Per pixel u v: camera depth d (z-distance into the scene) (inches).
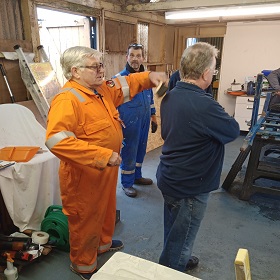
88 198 58.7
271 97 135.4
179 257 57.7
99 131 56.2
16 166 75.0
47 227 79.0
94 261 67.4
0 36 108.4
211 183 52.2
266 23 202.4
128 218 97.1
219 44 265.6
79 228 62.2
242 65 219.0
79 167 55.4
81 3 138.9
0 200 81.0
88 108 55.1
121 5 168.6
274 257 78.2
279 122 121.3
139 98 101.7
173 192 53.1
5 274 65.3
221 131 46.9
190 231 56.1
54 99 54.5
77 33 156.9
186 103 47.4
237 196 115.0
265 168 115.0
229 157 164.2
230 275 71.3
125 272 33.0
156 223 94.3
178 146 50.1
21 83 117.9
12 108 96.0
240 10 155.9
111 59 168.7
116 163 49.9
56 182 89.0
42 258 75.6
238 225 94.0
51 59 166.4
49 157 83.5
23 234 77.6
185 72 49.2
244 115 203.0
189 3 150.8
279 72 137.6
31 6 116.0
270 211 103.7
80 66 55.0
